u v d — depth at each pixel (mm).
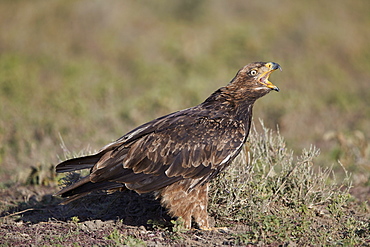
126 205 13422
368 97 30734
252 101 12445
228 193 12641
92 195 13516
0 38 36750
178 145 11547
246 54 35625
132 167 11508
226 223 12352
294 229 11586
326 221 12461
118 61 35188
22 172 17000
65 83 29609
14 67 31594
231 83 12633
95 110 25500
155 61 34500
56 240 11414
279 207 12828
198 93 27562
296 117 24688
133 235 11703
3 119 23844
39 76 31219
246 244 10953
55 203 14594
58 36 37312
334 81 33500
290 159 13656
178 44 36281
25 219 13359
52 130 22625
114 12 39188
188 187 11641
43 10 39062
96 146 20922
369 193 15516
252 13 43406
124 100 27375
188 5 43000
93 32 37750
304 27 39969
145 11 41531
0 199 15312
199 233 11672
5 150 20766
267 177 13180
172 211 11766
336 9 44688
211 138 11672
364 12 45250
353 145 19328
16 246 11133
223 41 37250
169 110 25422
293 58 36062
